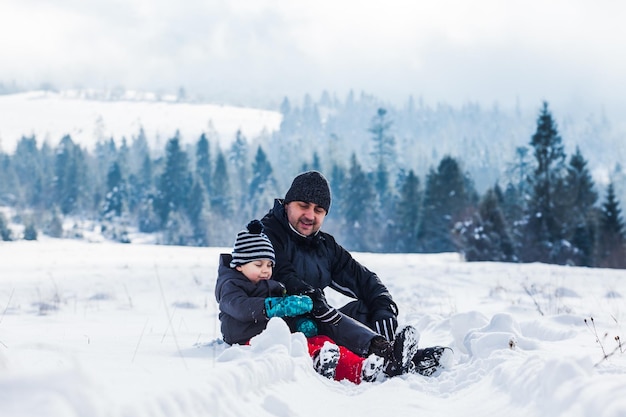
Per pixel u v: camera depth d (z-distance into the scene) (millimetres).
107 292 11516
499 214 37625
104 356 4023
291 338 3854
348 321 4301
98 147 197375
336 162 125500
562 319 6551
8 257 20438
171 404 2221
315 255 5191
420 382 3928
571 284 13586
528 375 3168
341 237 88875
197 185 106250
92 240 102000
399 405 3283
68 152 137000
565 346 4961
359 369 4008
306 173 5184
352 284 5266
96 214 123688
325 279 5219
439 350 4207
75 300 10117
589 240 41094
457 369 4211
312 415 2910
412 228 80188
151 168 136125
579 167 50000
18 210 119438
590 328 6211
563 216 42125
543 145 43688
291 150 189125
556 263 38688
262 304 4430
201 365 3625
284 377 3312
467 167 190000
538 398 2889
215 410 2434
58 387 1664
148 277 14062
